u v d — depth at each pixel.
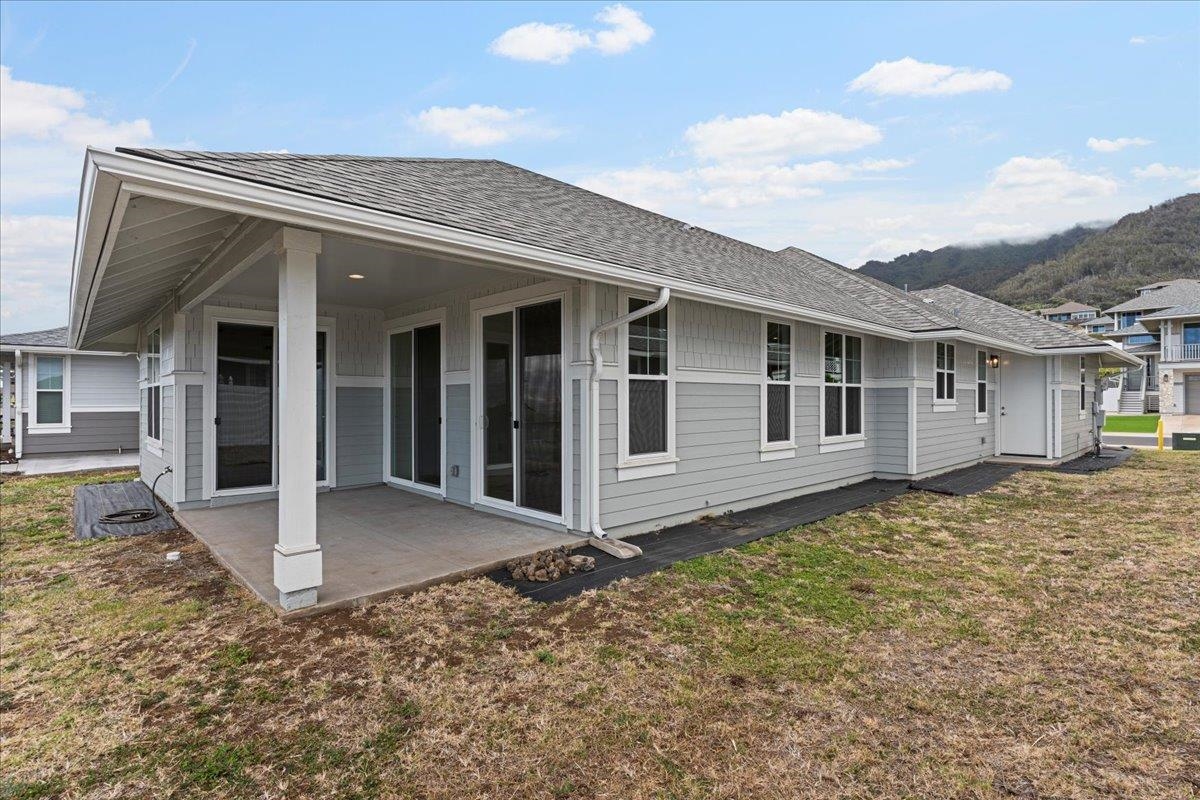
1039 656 3.34
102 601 4.17
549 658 3.28
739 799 2.20
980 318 14.27
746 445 7.34
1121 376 40.56
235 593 4.27
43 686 3.00
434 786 2.26
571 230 5.74
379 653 3.32
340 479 8.10
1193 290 42.53
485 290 6.54
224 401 7.11
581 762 2.41
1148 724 2.67
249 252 4.08
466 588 4.34
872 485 9.32
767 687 3.00
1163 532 6.11
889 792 2.24
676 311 6.45
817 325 8.60
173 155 3.00
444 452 7.24
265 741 2.53
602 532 5.45
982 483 9.42
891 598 4.23
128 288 5.54
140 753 2.45
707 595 4.28
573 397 5.62
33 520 6.96
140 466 10.88
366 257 5.10
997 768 2.38
